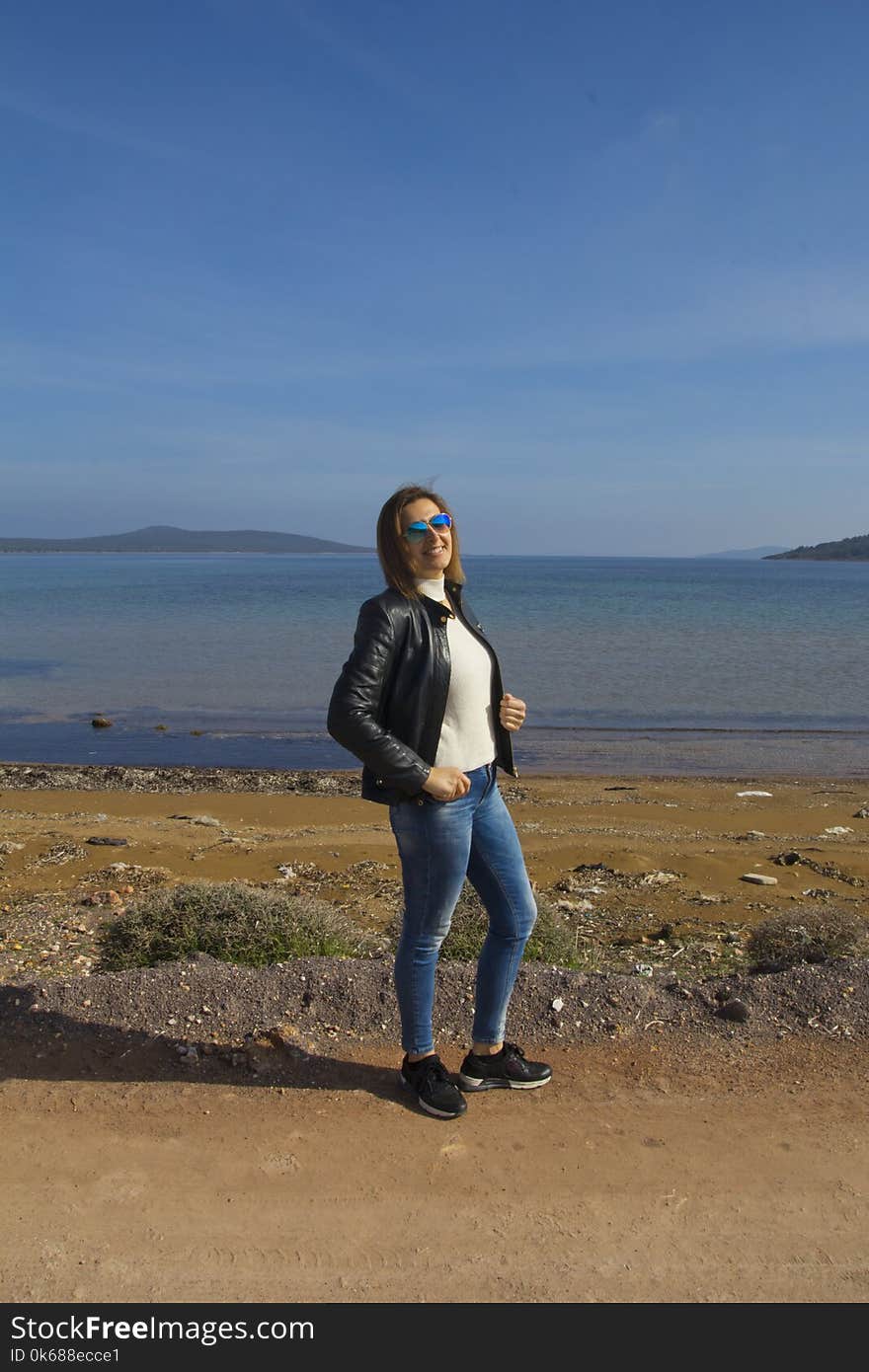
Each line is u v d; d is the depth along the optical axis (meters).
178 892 4.92
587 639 32.69
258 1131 2.98
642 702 19.38
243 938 4.53
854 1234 2.52
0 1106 3.09
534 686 21.39
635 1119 3.09
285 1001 3.79
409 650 2.94
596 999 3.86
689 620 42.75
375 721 2.93
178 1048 3.48
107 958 4.67
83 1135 2.94
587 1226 2.53
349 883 7.15
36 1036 3.52
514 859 3.19
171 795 11.33
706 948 5.37
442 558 3.05
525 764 13.70
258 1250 2.42
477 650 3.11
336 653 27.69
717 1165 2.82
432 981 3.18
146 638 32.12
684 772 13.20
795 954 4.67
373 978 3.91
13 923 5.54
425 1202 2.62
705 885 7.17
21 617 41.38
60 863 7.70
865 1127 3.04
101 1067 3.36
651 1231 2.52
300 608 47.91
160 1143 2.90
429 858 3.02
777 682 22.25
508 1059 3.31
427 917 3.10
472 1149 2.90
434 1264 2.38
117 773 12.50
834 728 16.67
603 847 8.43
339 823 9.69
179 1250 2.42
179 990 3.81
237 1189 2.67
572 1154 2.88
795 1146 2.92
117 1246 2.43
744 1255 2.43
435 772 2.88
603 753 14.52
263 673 23.55
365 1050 3.55
